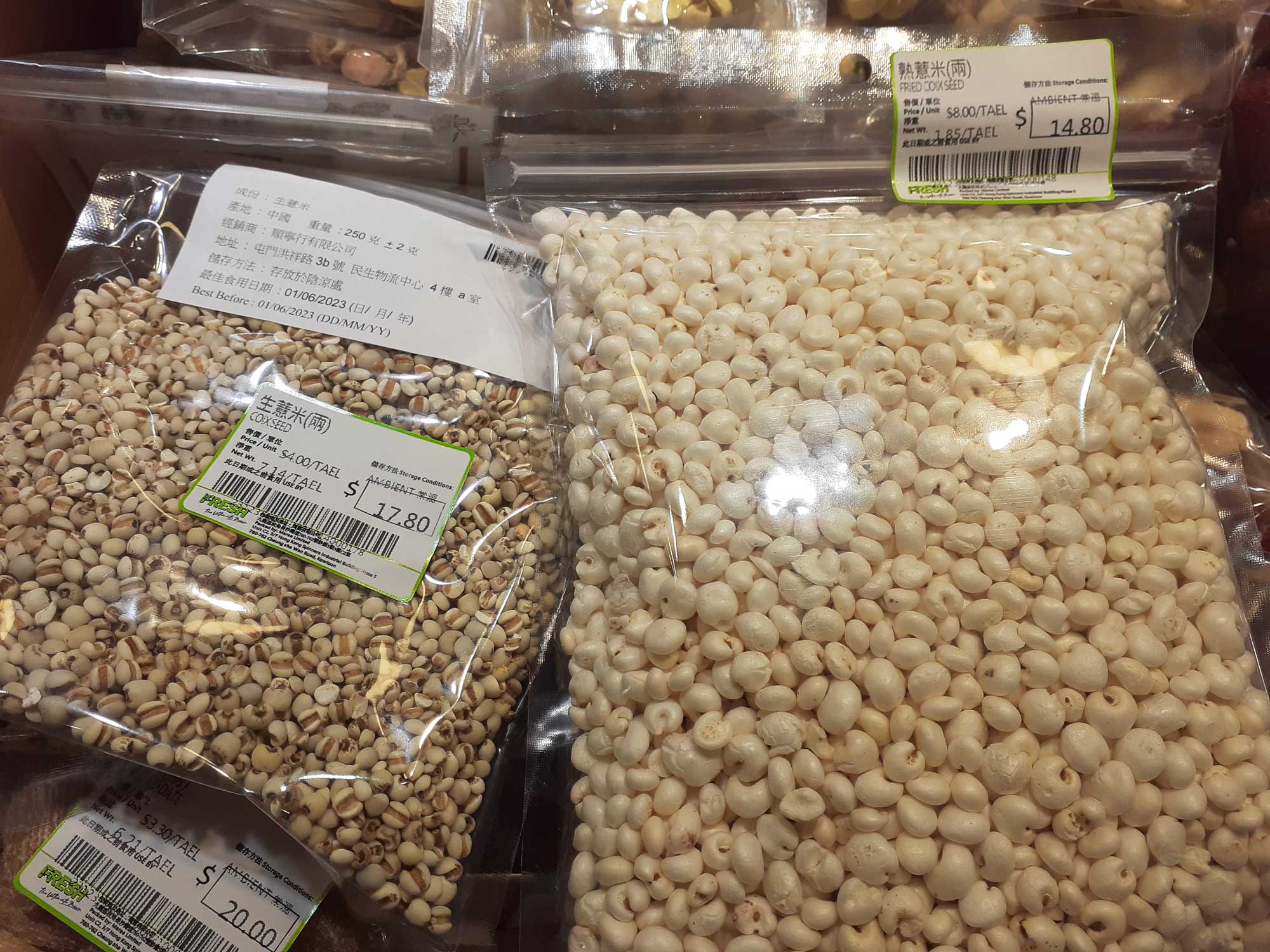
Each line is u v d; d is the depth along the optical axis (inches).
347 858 23.7
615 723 23.0
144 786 25.3
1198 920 21.2
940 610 21.9
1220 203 31.3
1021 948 20.2
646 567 23.6
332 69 32.9
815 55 29.1
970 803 20.6
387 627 26.0
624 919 21.7
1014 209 29.6
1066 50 28.0
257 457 27.4
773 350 25.2
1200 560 23.7
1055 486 23.0
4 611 24.9
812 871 20.8
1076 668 21.2
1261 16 29.5
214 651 24.9
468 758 26.2
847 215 29.1
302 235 30.6
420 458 27.8
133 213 32.3
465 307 30.2
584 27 29.4
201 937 24.0
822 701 21.5
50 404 28.2
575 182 31.1
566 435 28.3
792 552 22.9
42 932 24.5
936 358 24.6
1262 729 22.5
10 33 31.7
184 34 32.1
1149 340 28.9
